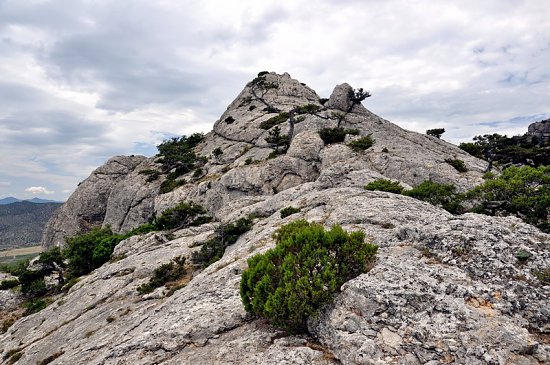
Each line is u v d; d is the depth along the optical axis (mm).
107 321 18172
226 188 52656
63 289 34312
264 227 23328
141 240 35219
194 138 88312
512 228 11125
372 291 8445
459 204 26875
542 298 8039
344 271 9508
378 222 15828
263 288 9664
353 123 59031
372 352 7254
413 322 7734
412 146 48625
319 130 55688
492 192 24406
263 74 96812
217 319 10773
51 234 81312
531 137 66188
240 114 82438
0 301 35875
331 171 40000
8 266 39938
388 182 30516
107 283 24547
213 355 9180
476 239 10312
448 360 6812
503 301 8062
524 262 9227
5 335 23609
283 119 69438
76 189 85562
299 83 92438
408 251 11016
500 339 6941
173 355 9758
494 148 49625
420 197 28297
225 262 16891
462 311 7734
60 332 19656
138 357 9930
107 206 74562
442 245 10609
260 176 51094
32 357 17625
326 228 16375
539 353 6699
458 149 55000
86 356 12641
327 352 8242
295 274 9375
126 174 85188
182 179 63219
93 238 42250
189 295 13688
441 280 8930
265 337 9484
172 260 25297
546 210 21547
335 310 8719
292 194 34031
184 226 41406
